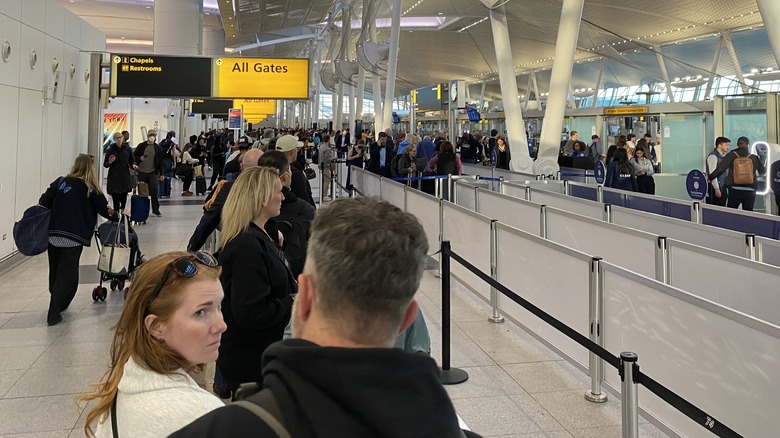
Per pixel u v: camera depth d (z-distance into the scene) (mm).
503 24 16422
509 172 15172
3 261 8672
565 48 13586
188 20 25469
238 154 8531
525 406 4453
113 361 1755
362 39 28062
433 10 33344
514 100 16234
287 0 29531
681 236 6340
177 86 14516
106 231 6965
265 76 15047
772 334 2900
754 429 3031
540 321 5395
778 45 7660
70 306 6871
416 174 15055
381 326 1132
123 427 1568
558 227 7145
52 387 4676
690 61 24875
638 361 3980
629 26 23453
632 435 3094
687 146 16297
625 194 9180
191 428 983
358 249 1097
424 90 28250
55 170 11062
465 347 5711
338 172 20469
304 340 1054
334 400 947
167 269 1748
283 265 3238
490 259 6477
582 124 22328
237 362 3129
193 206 15875
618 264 5891
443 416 983
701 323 3387
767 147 11555
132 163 11562
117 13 41375
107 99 14023
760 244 5383
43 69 10320
